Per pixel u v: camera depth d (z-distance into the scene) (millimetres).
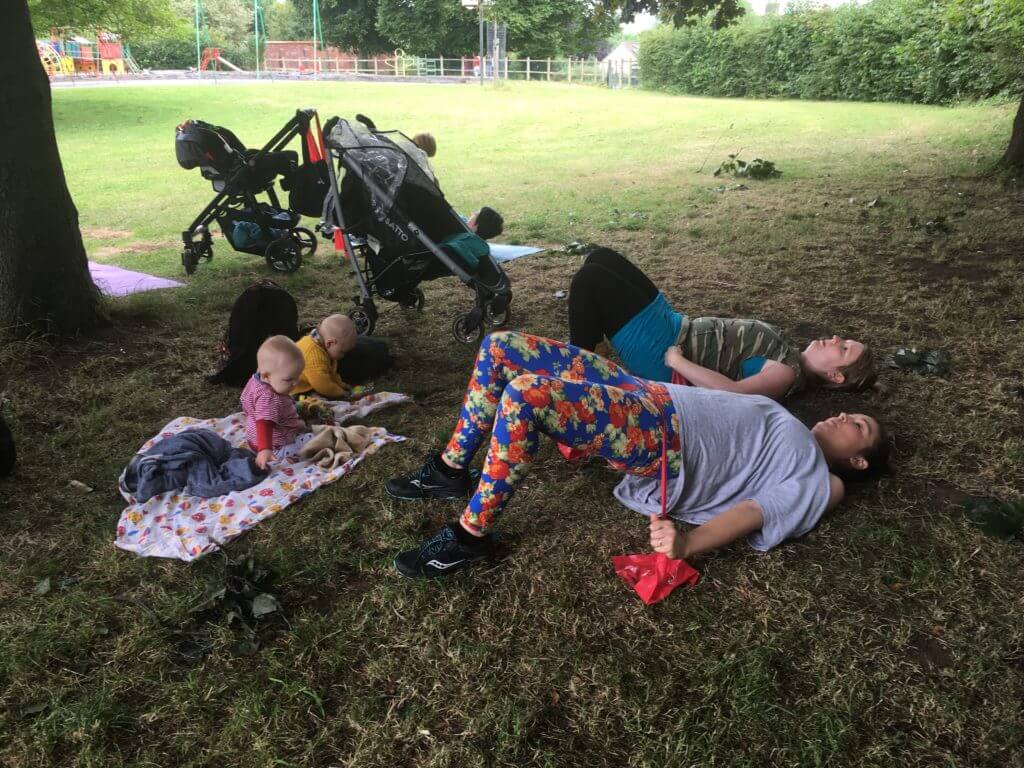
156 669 2219
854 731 1978
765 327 3381
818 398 3814
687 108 24500
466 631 2340
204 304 5766
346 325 3986
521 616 2402
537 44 48094
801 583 2525
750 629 2330
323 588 2557
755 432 2693
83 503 3055
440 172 13000
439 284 6375
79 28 26312
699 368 3176
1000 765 1895
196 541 2762
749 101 27828
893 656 2227
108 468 3332
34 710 2061
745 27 30828
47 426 3738
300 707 2072
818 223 7844
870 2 27062
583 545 2746
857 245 6922
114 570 2633
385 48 58969
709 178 11461
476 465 3324
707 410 2674
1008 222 7402
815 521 2662
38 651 2252
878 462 2965
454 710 2059
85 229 8953
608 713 2051
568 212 9203
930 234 7164
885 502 2959
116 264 7184
